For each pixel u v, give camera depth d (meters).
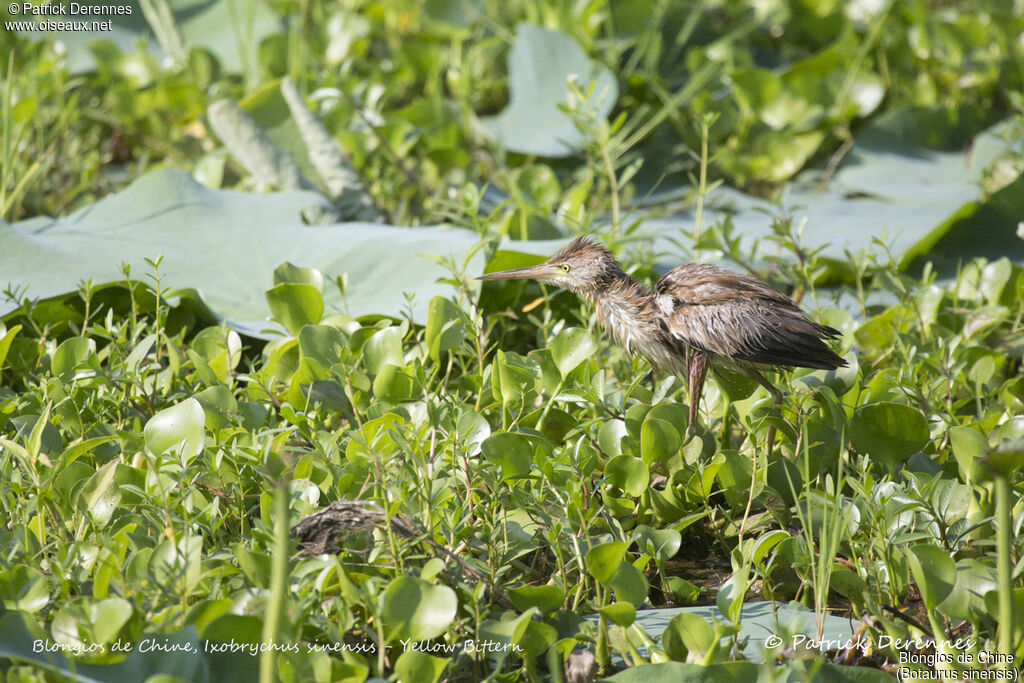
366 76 19.39
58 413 8.61
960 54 19.12
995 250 13.55
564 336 9.01
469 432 8.08
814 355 9.32
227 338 9.84
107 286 10.99
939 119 17.59
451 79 18.95
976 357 10.42
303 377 9.29
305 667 5.91
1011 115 17.94
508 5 21.52
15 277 11.23
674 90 19.14
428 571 6.51
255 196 13.55
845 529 7.53
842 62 18.80
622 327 10.56
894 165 17.03
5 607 6.18
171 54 18.69
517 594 7.00
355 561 7.02
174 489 7.33
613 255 10.86
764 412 9.15
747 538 8.67
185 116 17.61
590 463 8.01
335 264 12.09
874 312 12.03
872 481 7.68
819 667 6.42
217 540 7.34
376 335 9.23
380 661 6.23
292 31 17.75
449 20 20.41
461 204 13.16
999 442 8.73
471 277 10.75
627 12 20.30
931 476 8.69
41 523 7.21
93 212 13.03
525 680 6.91
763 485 8.35
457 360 10.38
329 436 8.54
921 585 6.57
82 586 6.89
